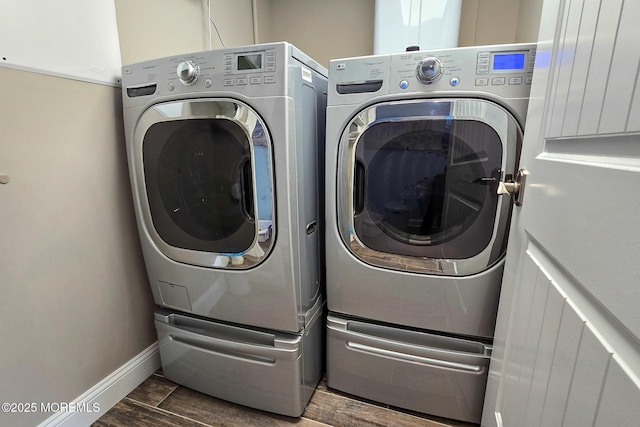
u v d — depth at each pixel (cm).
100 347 120
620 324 37
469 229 98
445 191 99
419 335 113
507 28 177
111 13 113
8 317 92
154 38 142
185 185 112
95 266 115
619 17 40
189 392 133
